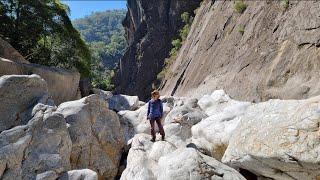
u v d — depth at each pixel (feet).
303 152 19.47
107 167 30.12
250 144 22.94
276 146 20.94
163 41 200.13
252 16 82.79
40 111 27.68
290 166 20.30
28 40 73.72
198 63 107.04
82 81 71.46
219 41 98.32
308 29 59.36
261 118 23.84
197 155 23.00
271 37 69.05
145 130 40.01
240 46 80.48
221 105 45.24
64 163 25.94
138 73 207.31
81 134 29.68
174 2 195.31
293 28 63.41
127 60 226.79
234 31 90.02
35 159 24.73
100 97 34.78
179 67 133.69
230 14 100.32
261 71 64.28
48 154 25.44
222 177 21.62
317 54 54.65
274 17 72.18
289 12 67.87
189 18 177.68
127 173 26.73
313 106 20.74
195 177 21.27
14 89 28.66
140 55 211.61
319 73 51.85
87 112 31.73
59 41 80.18
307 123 20.17
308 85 51.47
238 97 65.26
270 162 21.35
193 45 129.70
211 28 112.88
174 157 23.65
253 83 63.82
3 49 51.34
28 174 23.86
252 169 23.44
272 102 24.57
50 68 51.31
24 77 29.53
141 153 29.01
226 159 24.98
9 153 23.70
